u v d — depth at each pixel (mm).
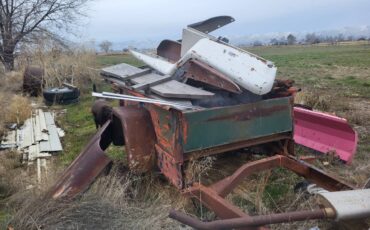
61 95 9477
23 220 3064
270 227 2951
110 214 3121
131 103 4480
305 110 5012
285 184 3955
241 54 3807
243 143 3553
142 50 5648
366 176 3902
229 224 2287
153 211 3291
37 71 10977
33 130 6973
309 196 3418
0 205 3754
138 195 3717
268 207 3486
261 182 3791
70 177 3377
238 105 3396
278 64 20750
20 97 9266
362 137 5668
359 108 7613
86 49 13586
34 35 16219
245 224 2291
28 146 6043
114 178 3592
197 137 3199
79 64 11969
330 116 4652
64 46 13922
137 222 3084
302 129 5172
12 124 7441
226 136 3355
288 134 3834
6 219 3277
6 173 4500
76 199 3271
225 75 3635
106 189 3447
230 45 4172
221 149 3426
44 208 3146
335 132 4695
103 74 5270
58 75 11148
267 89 3402
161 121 3490
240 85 3549
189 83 4105
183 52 4648
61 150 5828
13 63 16078
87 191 3354
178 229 3082
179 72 4133
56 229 2959
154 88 3574
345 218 2258
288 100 3713
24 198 3557
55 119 8117
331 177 3195
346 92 9766
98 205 3168
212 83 3719
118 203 3350
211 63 3771
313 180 3400
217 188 3041
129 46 5824
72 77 11250
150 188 3822
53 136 6566
